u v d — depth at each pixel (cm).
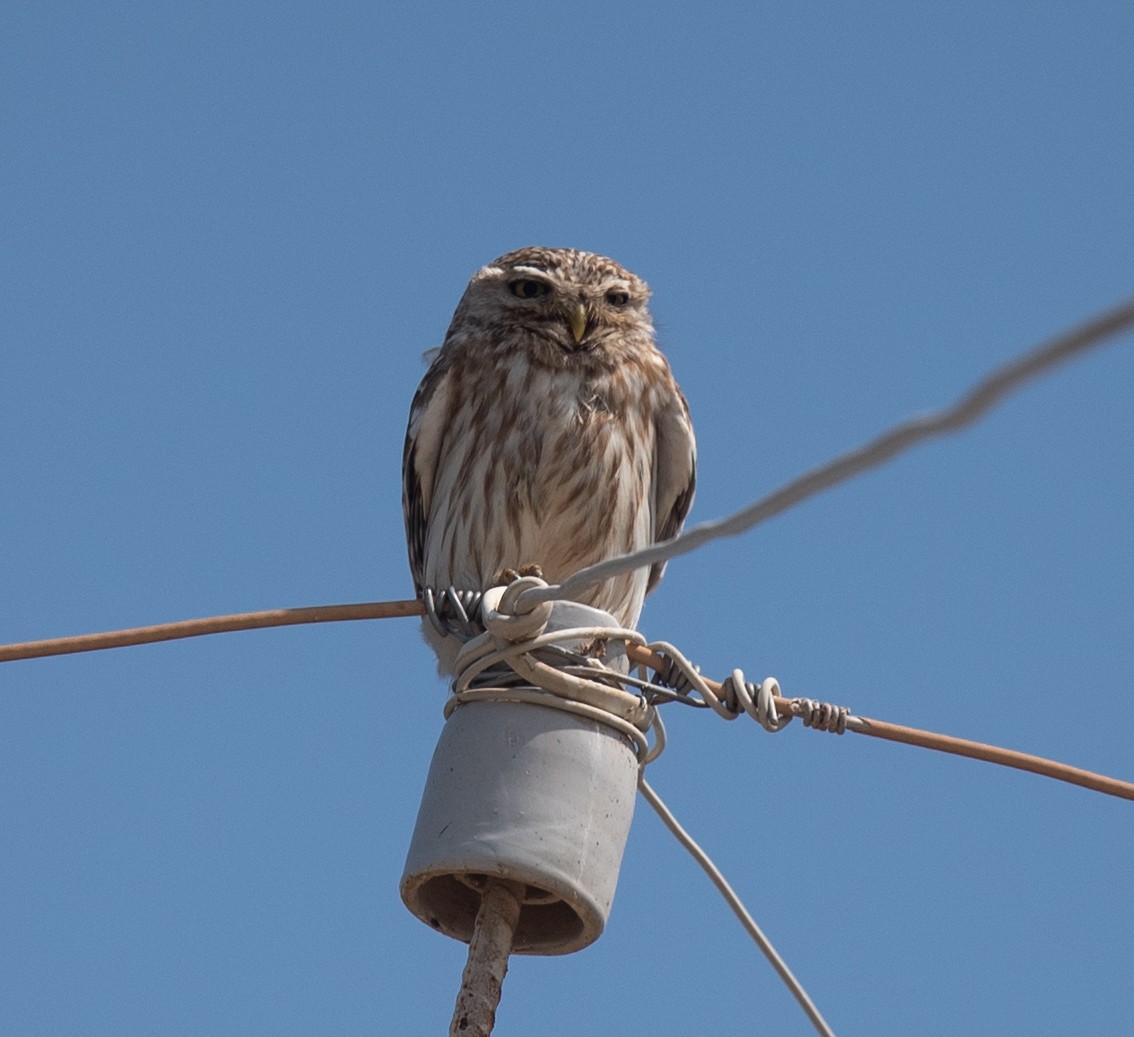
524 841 824
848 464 472
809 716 936
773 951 955
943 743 948
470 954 837
